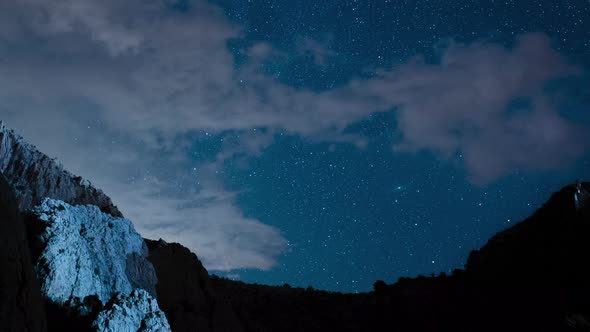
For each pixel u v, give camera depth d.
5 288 6.73
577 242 35.03
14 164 22.66
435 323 33.25
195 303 25.66
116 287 18.84
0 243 6.94
